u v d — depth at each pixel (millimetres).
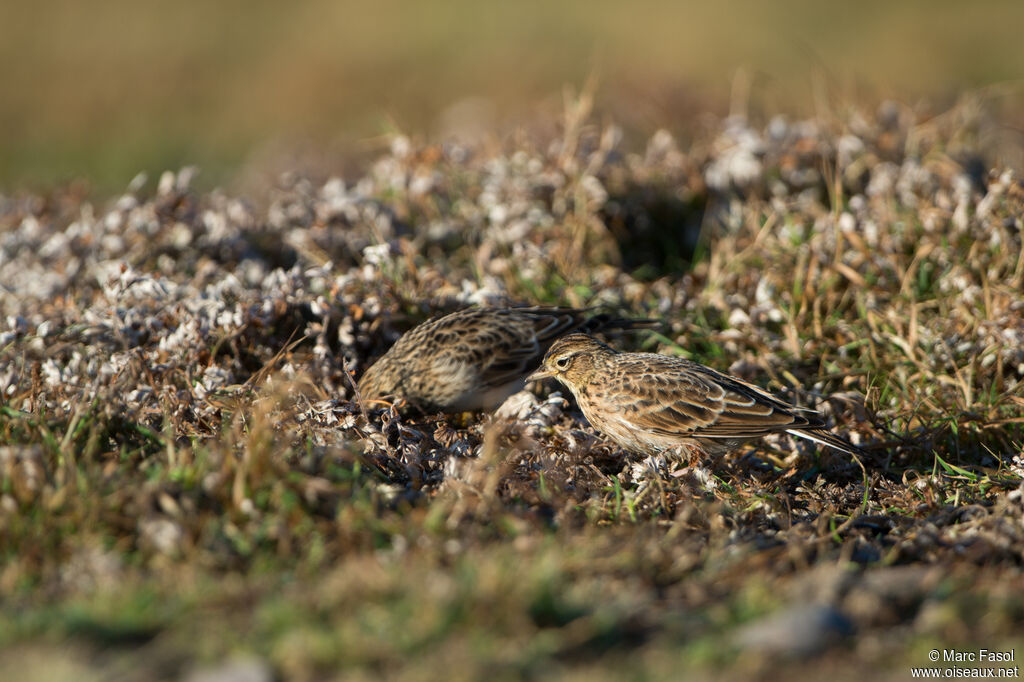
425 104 32125
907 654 6652
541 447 10320
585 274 14750
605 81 23781
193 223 14992
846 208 15703
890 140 16359
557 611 6859
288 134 29797
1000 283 13141
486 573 6910
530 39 39781
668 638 6770
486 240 15500
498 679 6191
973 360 12070
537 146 17688
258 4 47562
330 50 39594
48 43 40812
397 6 45750
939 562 8602
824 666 6492
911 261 13875
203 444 9680
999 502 9641
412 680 6168
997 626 7016
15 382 11008
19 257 15117
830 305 13227
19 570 7496
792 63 35156
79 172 26672
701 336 13125
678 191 16516
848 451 10516
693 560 8070
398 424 10797
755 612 7027
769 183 16328
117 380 10492
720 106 21188
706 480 10320
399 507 8836
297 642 6336
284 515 8180
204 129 32938
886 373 12312
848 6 44531
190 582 7266
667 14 43594
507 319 12336
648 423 11023
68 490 8180
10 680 6180
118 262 14016
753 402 10906
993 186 13852
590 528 8664
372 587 6941
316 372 11430
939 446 11422
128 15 45125
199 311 12094
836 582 7523
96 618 6758
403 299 13117
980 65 35219
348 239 15078
